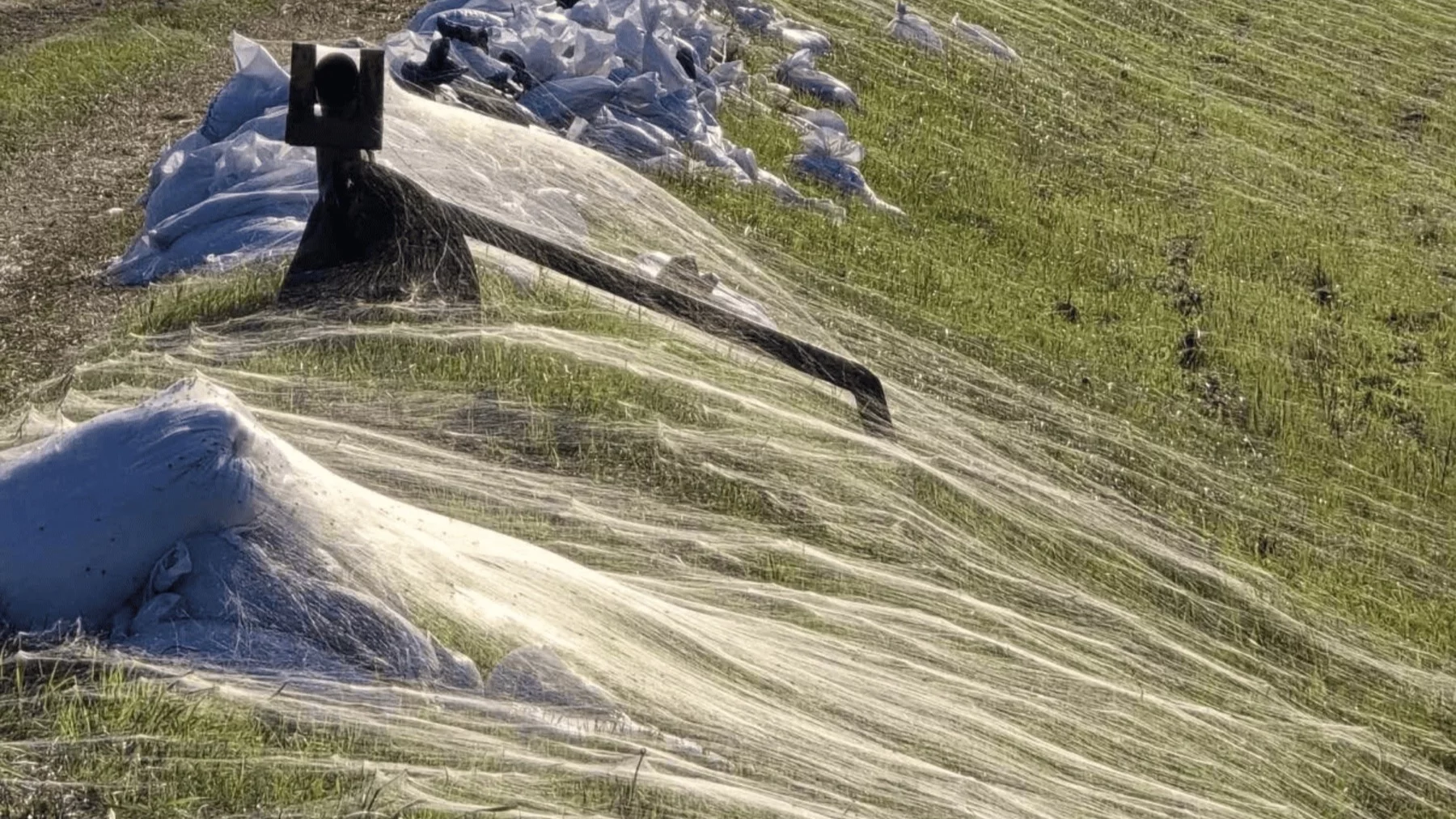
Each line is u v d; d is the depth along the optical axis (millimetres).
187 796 9727
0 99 30750
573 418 17109
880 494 18250
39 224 23203
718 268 24391
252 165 21688
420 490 15211
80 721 10109
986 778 13555
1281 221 37469
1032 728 14742
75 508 11000
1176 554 19922
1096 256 31672
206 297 18562
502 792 10398
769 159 30516
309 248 18266
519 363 17688
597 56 29250
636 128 27984
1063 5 54219
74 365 17188
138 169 26438
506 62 28172
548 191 23312
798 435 18797
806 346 19453
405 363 17172
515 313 19109
